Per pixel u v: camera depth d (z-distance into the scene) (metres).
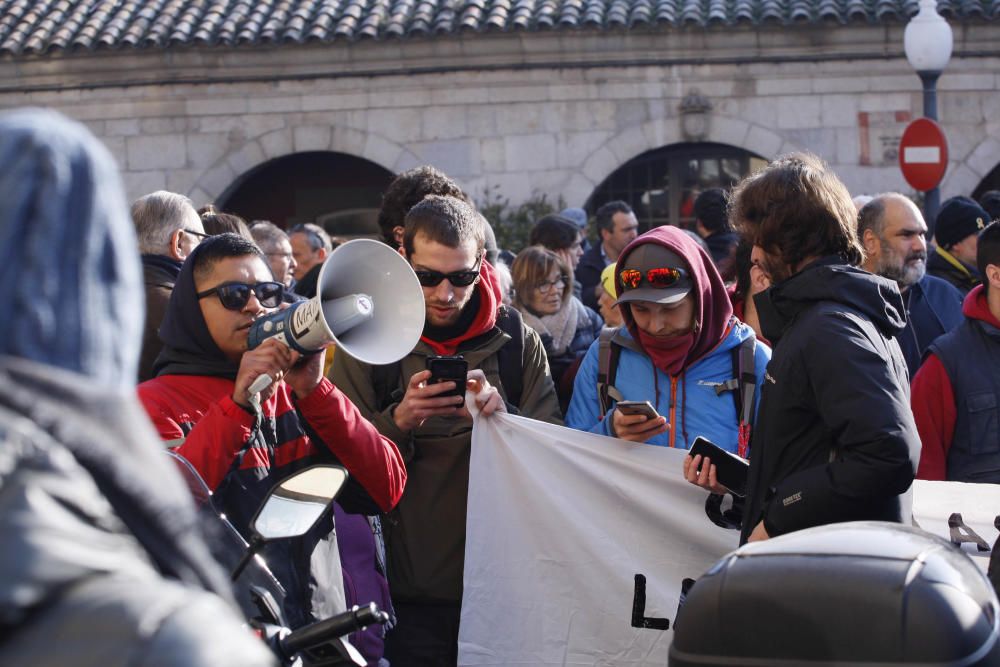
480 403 3.73
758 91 14.49
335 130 15.04
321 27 14.80
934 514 3.58
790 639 1.83
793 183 2.98
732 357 3.85
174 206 4.22
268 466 3.01
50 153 1.17
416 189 4.51
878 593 1.79
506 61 14.68
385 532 3.83
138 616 1.04
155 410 3.09
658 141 14.62
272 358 2.87
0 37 15.21
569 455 3.74
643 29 14.35
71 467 1.10
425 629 3.81
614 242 8.55
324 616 2.72
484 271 3.96
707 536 3.68
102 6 15.59
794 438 2.88
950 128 14.41
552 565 3.72
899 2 14.32
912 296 5.37
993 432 4.46
